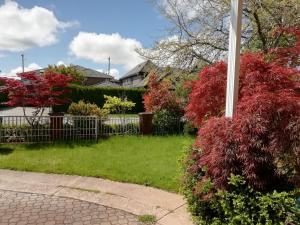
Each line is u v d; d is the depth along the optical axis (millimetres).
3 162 6359
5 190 4902
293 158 3023
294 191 3002
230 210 3068
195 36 9133
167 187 4969
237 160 3219
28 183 5250
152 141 8938
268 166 3195
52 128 8859
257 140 3164
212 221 3357
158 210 4137
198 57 9031
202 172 3678
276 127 3164
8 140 8430
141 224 3742
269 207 2879
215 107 4465
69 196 4664
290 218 2768
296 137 3002
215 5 8609
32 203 4387
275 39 7465
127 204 4352
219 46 8844
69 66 29906
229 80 3785
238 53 3734
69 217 3928
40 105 9086
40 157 6855
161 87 10984
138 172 5711
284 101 3279
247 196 3016
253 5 7207
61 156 6969
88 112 9883
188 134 10289
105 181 5367
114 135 9844
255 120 3238
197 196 3396
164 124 10656
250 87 3920
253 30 8461
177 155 7051
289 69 4102
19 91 8719
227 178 3189
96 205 4332
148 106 11016
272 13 7543
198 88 4609
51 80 9031
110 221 3822
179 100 10906
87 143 8508
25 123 9078
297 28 5941
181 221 3803
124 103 12273
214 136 3420
